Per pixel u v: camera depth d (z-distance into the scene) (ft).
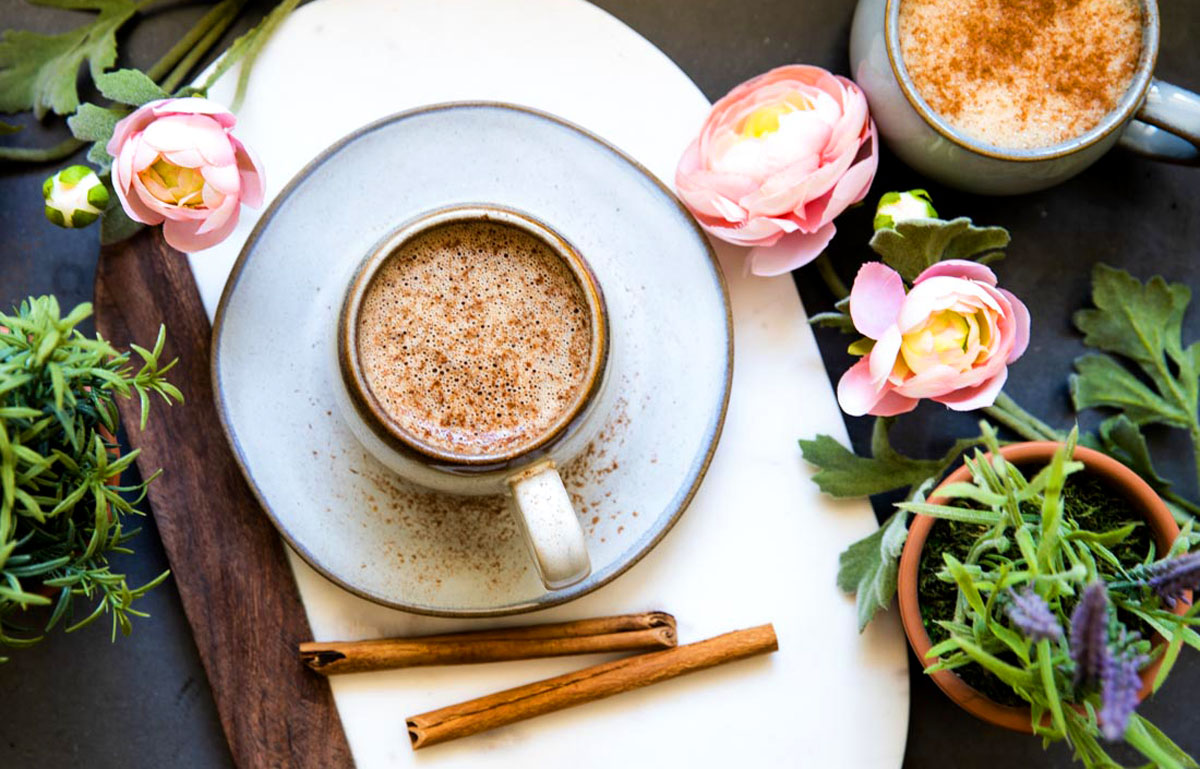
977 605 1.51
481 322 1.61
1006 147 1.69
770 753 1.73
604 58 1.75
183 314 1.70
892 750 1.73
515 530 1.69
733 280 1.76
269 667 1.70
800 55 1.87
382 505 1.68
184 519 1.70
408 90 1.73
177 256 1.70
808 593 1.75
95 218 1.65
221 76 1.71
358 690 1.71
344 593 1.71
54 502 1.49
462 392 1.60
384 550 1.67
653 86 1.75
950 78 1.70
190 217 1.59
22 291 1.81
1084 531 1.57
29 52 1.77
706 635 1.74
